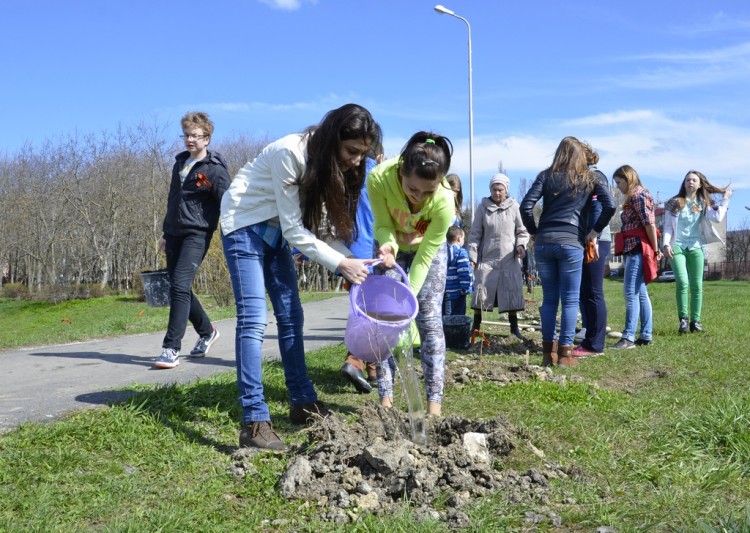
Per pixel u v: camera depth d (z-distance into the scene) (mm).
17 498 2924
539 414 4438
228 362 6535
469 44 26984
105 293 42469
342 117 3584
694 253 8844
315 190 3699
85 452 3539
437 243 4324
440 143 4012
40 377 5734
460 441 3562
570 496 3037
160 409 4270
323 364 6258
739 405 4160
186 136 6098
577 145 6652
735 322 9969
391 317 4062
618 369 6387
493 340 8531
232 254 3840
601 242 7672
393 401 4938
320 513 2891
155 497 3043
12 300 43938
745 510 2809
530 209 6758
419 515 2811
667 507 2885
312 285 39969
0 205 52125
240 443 3766
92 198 46438
